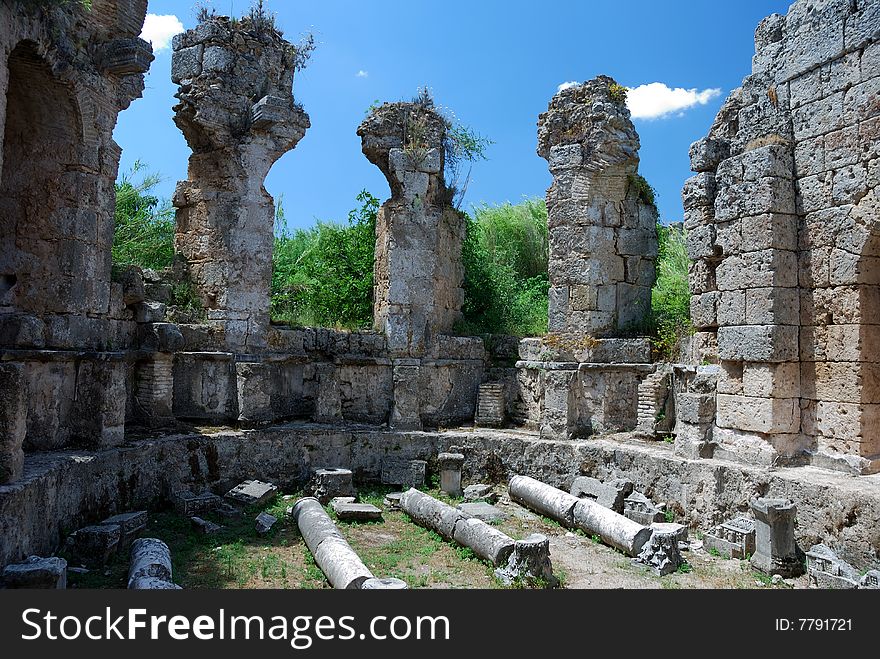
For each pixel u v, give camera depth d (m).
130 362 13.67
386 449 15.84
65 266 11.85
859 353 11.20
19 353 10.92
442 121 18.53
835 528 10.17
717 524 12.06
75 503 10.41
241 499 13.26
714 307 13.32
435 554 11.06
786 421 11.98
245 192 15.96
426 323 17.16
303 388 16.88
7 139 11.99
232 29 16.12
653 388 15.12
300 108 16.83
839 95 11.45
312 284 21.08
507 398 17.75
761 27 12.90
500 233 28.14
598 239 16.41
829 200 11.64
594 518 11.93
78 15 11.72
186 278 16.28
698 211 13.52
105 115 12.44
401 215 17.20
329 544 10.19
